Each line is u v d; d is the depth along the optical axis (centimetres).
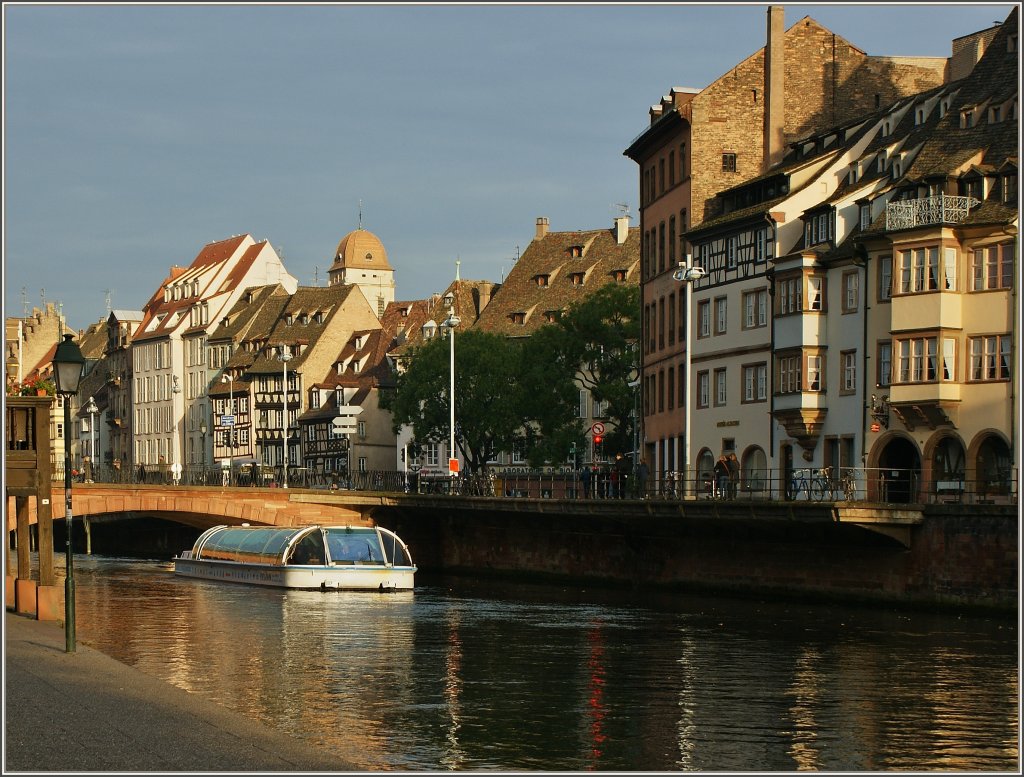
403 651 4347
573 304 9612
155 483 9019
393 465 13950
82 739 2431
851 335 6600
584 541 7106
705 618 5250
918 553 5284
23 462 4259
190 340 16688
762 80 8194
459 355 9812
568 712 3328
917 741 3034
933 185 6097
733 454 7050
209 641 4578
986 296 5850
